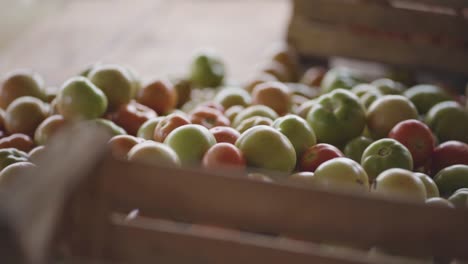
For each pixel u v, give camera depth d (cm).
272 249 70
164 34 241
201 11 272
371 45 158
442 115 112
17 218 56
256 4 289
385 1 153
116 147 97
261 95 120
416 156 101
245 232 80
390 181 89
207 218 71
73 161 64
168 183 71
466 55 153
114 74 112
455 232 68
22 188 59
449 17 150
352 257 69
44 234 60
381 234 69
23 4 250
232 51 228
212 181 70
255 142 93
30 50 215
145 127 106
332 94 107
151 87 120
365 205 69
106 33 237
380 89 126
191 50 226
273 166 93
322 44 160
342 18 157
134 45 228
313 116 106
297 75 153
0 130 115
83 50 219
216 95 131
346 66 211
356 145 104
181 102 136
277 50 155
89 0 272
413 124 102
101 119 107
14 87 117
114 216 76
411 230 69
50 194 61
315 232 70
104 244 71
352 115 105
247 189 70
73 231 71
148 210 71
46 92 122
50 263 69
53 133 105
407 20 152
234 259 70
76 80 107
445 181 98
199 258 71
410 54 156
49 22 242
